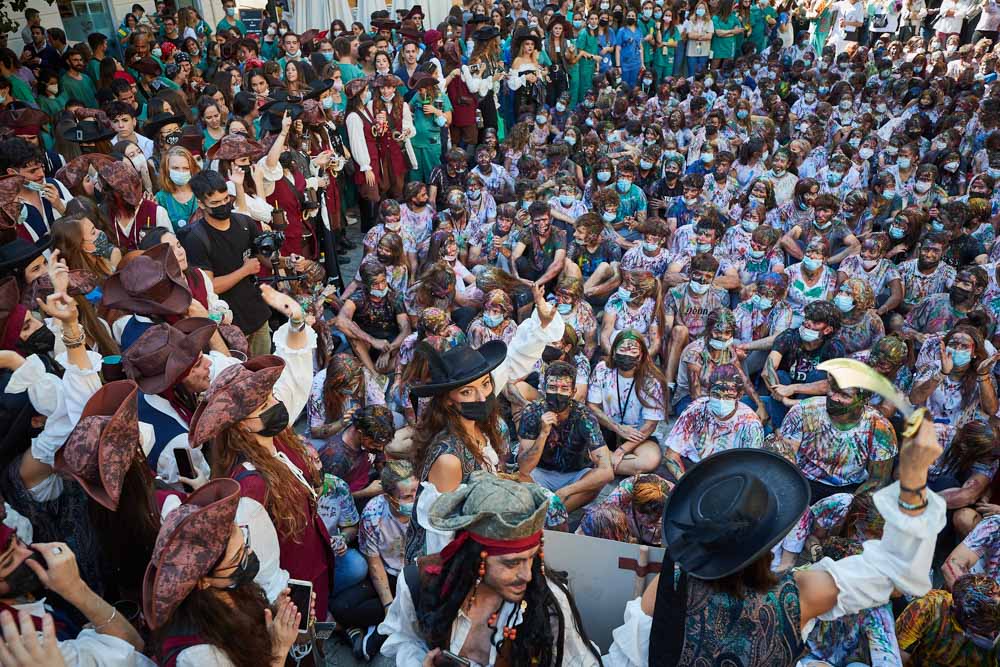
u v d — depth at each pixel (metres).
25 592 2.42
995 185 9.48
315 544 3.42
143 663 2.55
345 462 4.82
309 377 3.79
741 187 10.66
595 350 7.19
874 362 5.46
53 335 4.04
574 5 16.70
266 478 3.06
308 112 8.54
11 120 7.48
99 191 6.45
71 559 2.44
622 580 2.89
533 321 3.72
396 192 10.44
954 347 5.30
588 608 2.95
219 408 2.93
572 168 10.91
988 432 4.65
